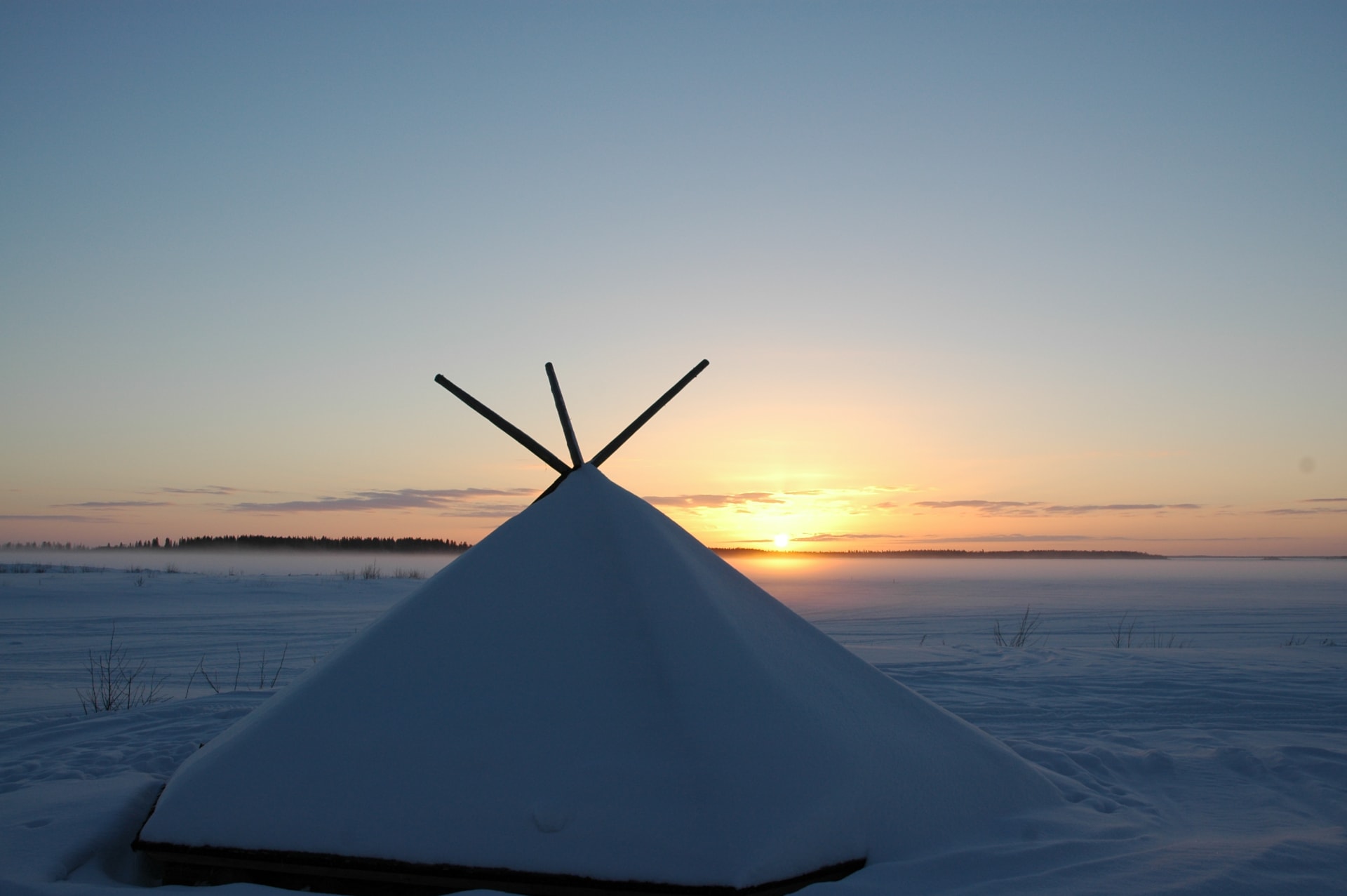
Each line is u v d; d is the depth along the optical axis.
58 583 23.94
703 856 2.25
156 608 17.92
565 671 2.79
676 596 3.06
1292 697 6.23
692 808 2.37
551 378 4.08
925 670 7.70
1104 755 4.14
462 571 3.21
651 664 2.79
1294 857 2.46
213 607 18.69
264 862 2.41
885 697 3.26
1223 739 4.68
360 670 2.86
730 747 2.53
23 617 15.38
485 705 2.69
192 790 2.57
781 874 2.26
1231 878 2.27
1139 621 16.80
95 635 12.31
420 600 3.12
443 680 2.79
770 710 2.70
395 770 2.54
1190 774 3.89
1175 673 7.46
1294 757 4.04
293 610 17.78
